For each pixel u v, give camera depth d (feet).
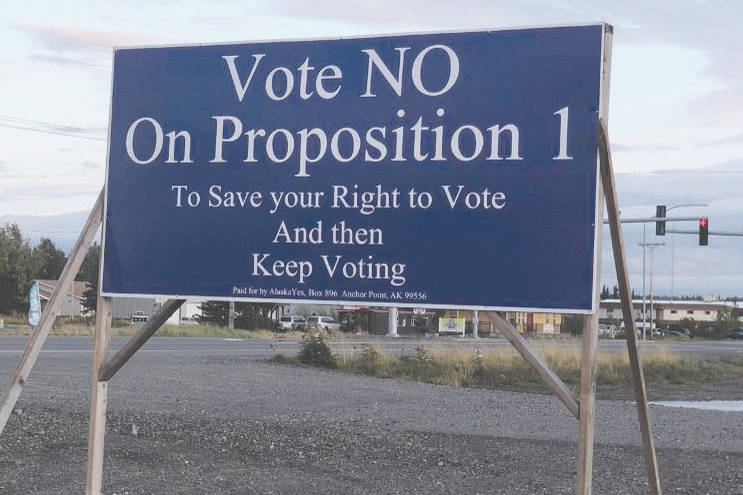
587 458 19.84
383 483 28.60
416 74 22.36
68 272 24.16
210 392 52.60
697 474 31.37
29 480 27.09
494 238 21.53
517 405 53.98
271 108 23.50
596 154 20.89
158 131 24.29
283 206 23.27
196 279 23.79
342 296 22.68
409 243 22.20
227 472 29.30
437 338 200.23
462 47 22.00
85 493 23.89
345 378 69.51
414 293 22.08
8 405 23.41
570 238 20.95
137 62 24.52
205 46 24.07
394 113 22.52
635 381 20.94
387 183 22.47
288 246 23.18
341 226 22.77
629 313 20.65
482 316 300.81
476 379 75.92
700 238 138.10
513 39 21.61
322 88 23.13
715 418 50.60
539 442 37.91
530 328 276.00
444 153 22.04
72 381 55.01
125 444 33.14
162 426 37.45
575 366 82.28
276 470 29.96
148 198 24.23
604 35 20.95
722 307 475.31
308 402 49.96
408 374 77.66
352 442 35.91
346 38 23.00
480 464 32.35
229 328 182.50
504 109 21.59
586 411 19.98
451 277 21.83
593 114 20.93
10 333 136.67
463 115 21.93
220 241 23.70
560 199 21.07
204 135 23.97
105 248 24.32
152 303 276.00
